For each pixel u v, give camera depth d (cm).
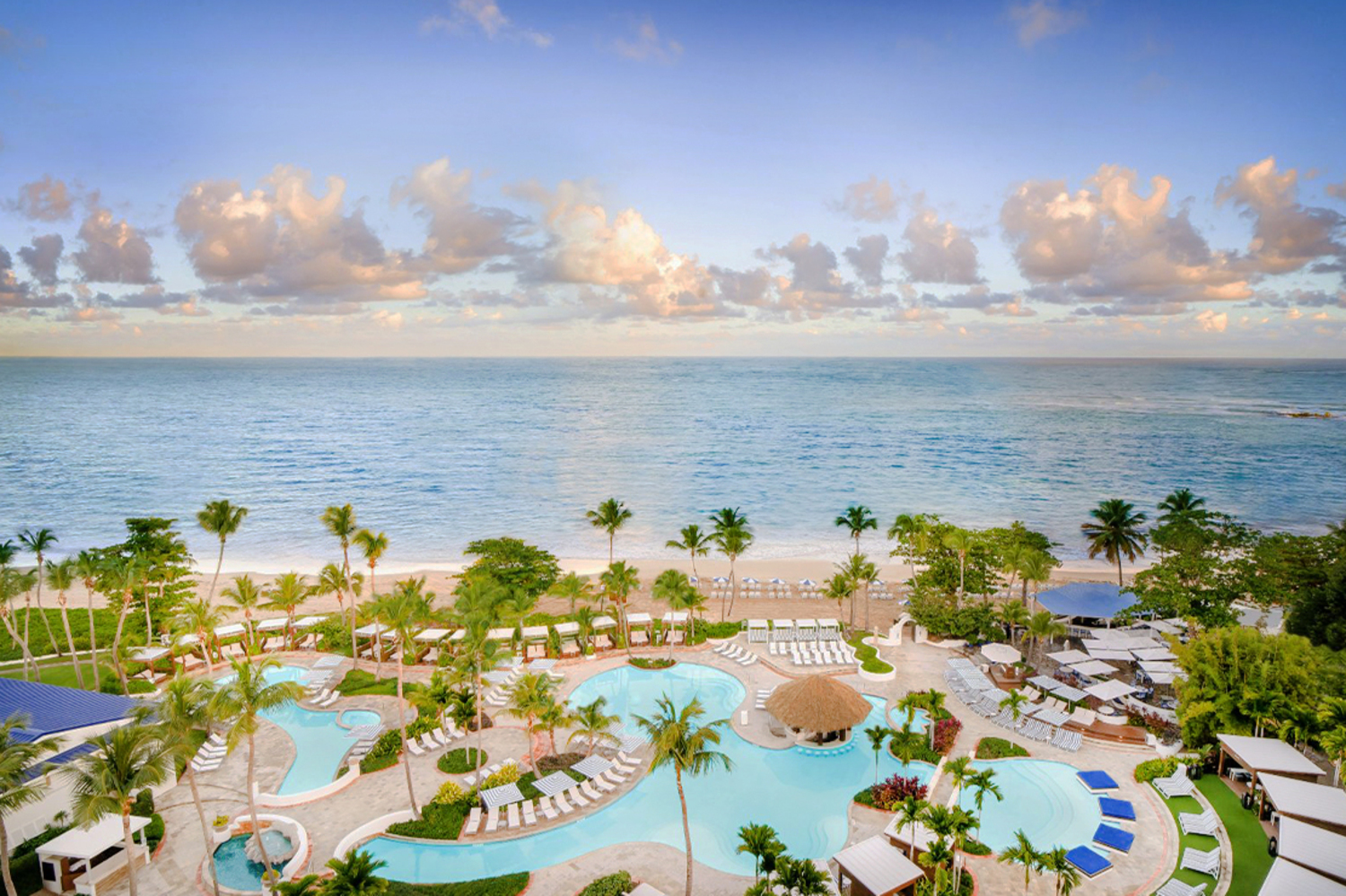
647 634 6300
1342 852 2766
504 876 3095
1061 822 3503
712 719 4719
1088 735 4328
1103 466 14738
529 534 10350
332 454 16350
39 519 11031
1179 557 5875
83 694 3956
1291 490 12625
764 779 3991
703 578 8256
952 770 3288
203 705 2977
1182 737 4103
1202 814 3384
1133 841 3244
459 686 4719
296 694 3066
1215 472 14162
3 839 2605
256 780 3994
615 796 3788
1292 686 3838
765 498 12288
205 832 2923
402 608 4078
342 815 3628
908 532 6700
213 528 6009
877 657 5569
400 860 3316
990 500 11988
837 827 3538
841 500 12088
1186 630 5644
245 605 5769
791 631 6172
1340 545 5731
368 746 4319
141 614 5759
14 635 5016
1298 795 3122
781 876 2753
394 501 12112
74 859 3095
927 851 3155
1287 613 5378
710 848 3375
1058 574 8356
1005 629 6047
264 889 3014
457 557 9350
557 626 6066
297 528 10550
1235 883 2900
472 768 4066
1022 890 2955
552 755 4184
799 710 4294
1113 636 5572
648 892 2898
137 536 6019
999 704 4625
